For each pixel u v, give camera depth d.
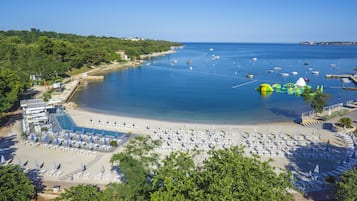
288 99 95.94
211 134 58.53
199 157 46.56
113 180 39.22
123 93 107.12
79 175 40.25
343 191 29.47
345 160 44.94
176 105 88.31
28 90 99.44
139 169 29.25
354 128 60.34
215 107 85.81
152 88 118.00
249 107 85.75
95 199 26.41
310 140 55.03
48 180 39.41
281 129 62.88
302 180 39.16
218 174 21.42
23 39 192.75
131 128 63.34
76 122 67.75
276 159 46.53
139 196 27.30
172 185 22.23
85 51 168.88
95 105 87.81
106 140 53.66
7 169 30.88
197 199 19.95
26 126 59.12
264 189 20.89
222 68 192.00
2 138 55.41
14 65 112.00
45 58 135.25
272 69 184.75
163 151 49.31
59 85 105.62
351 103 83.75
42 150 49.69
